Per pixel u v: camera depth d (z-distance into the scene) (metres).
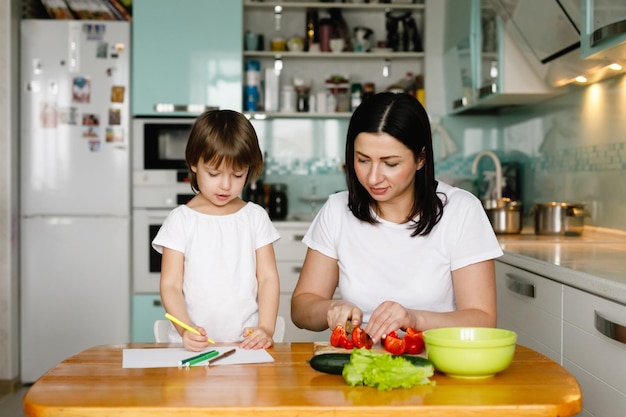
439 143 4.86
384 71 4.95
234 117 1.89
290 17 4.95
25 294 4.21
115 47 4.21
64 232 4.21
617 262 2.36
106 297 4.23
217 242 1.95
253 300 1.99
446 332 1.42
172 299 1.87
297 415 1.16
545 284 2.38
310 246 1.94
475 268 1.77
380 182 1.64
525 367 1.42
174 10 4.34
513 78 3.67
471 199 1.83
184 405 1.17
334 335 1.57
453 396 1.22
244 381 1.32
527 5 3.15
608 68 2.92
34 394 1.24
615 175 3.20
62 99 4.19
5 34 4.03
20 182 4.19
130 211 4.26
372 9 4.93
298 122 4.97
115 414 1.16
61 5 4.29
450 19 4.59
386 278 1.82
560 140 3.81
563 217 3.49
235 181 1.89
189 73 4.35
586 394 2.07
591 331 2.03
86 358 1.51
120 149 4.21
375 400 1.20
